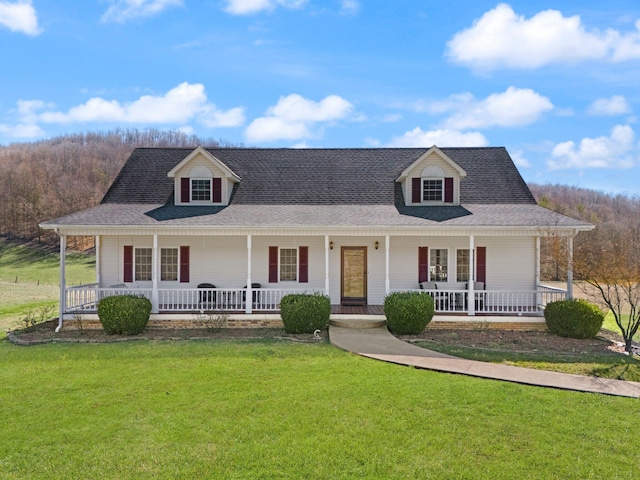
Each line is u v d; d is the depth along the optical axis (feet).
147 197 58.95
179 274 56.49
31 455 20.04
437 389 28.14
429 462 19.44
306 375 31.12
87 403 26.05
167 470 18.76
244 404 25.71
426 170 57.06
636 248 65.00
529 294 55.62
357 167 63.62
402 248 56.75
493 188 59.47
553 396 27.30
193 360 35.35
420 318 45.27
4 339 45.83
